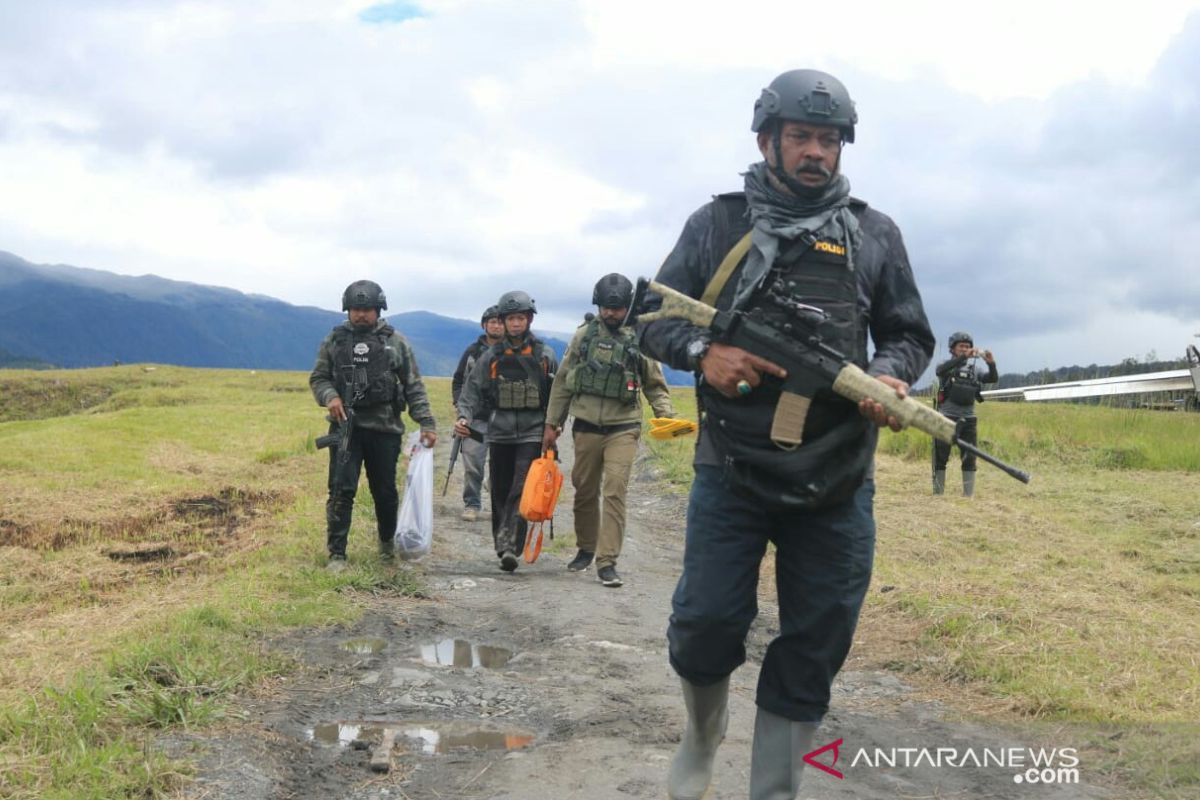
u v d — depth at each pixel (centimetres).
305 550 898
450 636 689
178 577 820
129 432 2039
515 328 943
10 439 1831
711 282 335
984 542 1005
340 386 866
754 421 321
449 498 1397
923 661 620
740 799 406
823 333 320
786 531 334
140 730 449
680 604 336
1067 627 668
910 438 1839
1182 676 580
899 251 342
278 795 407
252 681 537
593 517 938
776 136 328
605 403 883
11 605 734
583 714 517
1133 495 1337
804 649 336
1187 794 416
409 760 454
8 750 410
